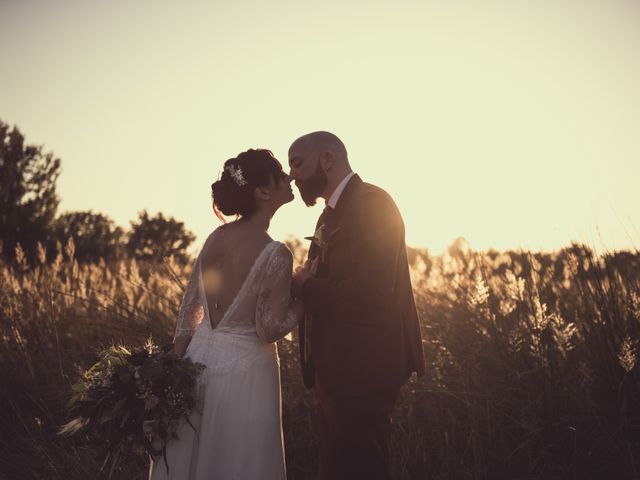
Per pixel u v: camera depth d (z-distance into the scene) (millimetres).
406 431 4395
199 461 3277
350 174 3674
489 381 4422
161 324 5223
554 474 3984
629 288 4590
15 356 5445
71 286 6539
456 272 5730
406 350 3701
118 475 4145
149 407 3117
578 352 4547
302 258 6590
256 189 3441
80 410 3184
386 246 3424
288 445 4410
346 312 3400
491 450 4066
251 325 3373
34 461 4320
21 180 29344
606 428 3990
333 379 3496
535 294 4996
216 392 3297
